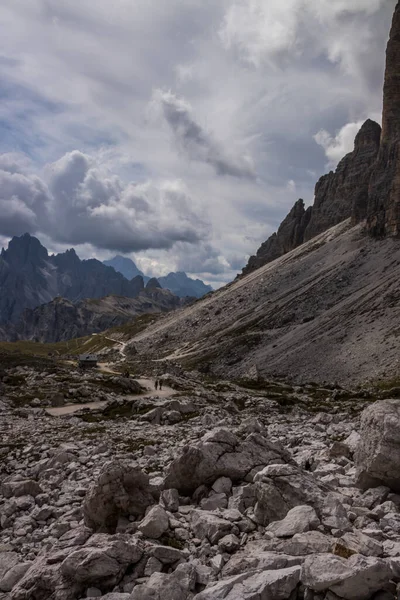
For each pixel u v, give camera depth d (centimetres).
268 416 4547
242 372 13388
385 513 1073
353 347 11931
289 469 1155
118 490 1225
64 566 882
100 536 988
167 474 1416
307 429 3062
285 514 1063
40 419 4228
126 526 1153
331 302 17075
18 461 2459
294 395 7694
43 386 6266
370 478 1266
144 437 2977
